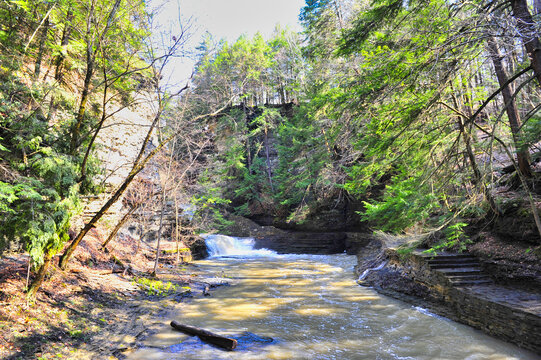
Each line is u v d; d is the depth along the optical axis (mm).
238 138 34688
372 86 8102
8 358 5379
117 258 14227
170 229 22312
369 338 7566
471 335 7430
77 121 8555
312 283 14219
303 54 26203
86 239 14391
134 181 17328
